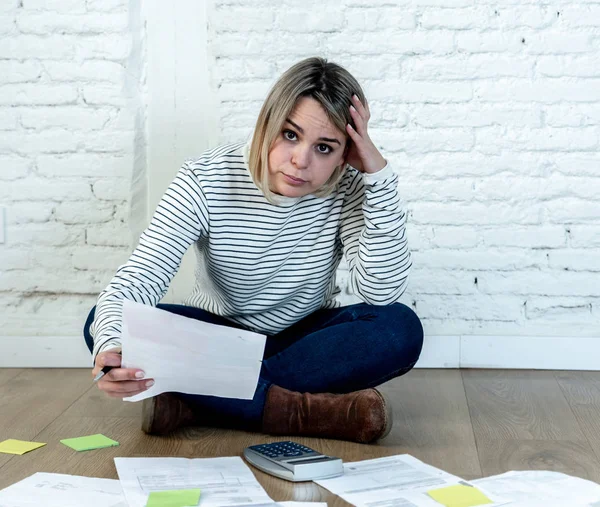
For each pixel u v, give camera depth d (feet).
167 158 8.74
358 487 4.85
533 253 8.74
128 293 5.44
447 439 6.06
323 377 6.23
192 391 5.33
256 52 8.64
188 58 8.67
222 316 6.57
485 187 8.69
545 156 8.65
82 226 8.78
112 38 8.63
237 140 8.70
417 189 8.72
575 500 4.56
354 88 5.48
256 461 5.27
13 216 8.75
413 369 8.82
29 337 8.81
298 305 6.38
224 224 5.82
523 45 8.58
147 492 4.66
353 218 6.23
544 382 8.17
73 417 6.65
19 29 8.61
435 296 8.82
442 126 8.66
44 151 8.71
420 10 8.58
